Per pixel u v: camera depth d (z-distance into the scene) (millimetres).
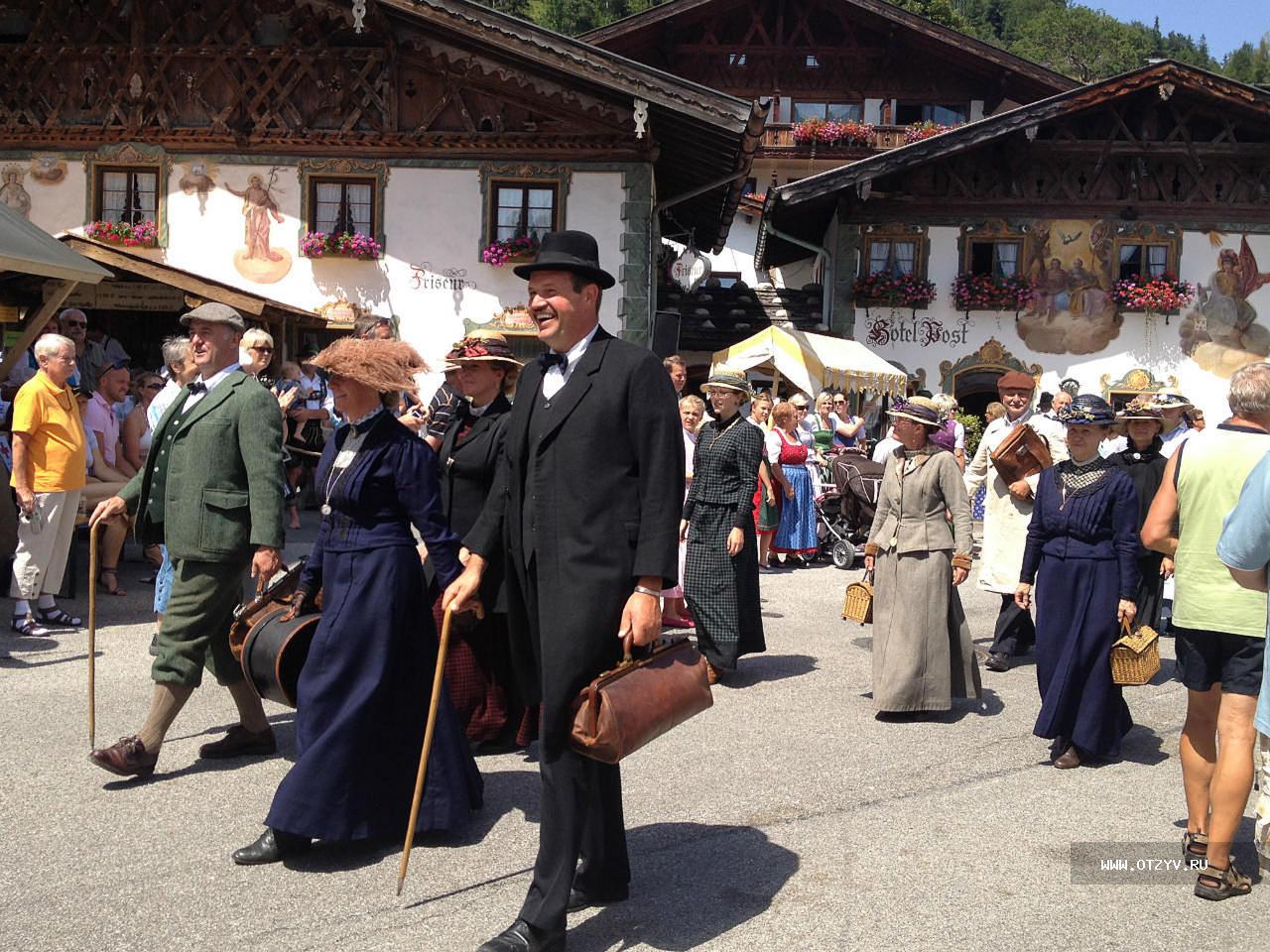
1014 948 3982
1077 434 6359
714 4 34688
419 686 4754
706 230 27766
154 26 19438
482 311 19359
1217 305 23656
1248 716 4457
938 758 6312
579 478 3875
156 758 5484
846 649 9320
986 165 23859
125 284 15500
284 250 19422
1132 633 6176
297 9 19203
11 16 19531
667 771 5980
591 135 19047
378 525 4727
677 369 9617
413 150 19281
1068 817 5367
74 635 8695
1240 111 23422
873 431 23438
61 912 4129
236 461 5441
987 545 8852
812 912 4238
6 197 19594
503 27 17062
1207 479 4695
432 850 4758
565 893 3842
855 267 24078
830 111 35656
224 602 5508
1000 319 23859
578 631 3811
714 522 7906
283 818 4453
